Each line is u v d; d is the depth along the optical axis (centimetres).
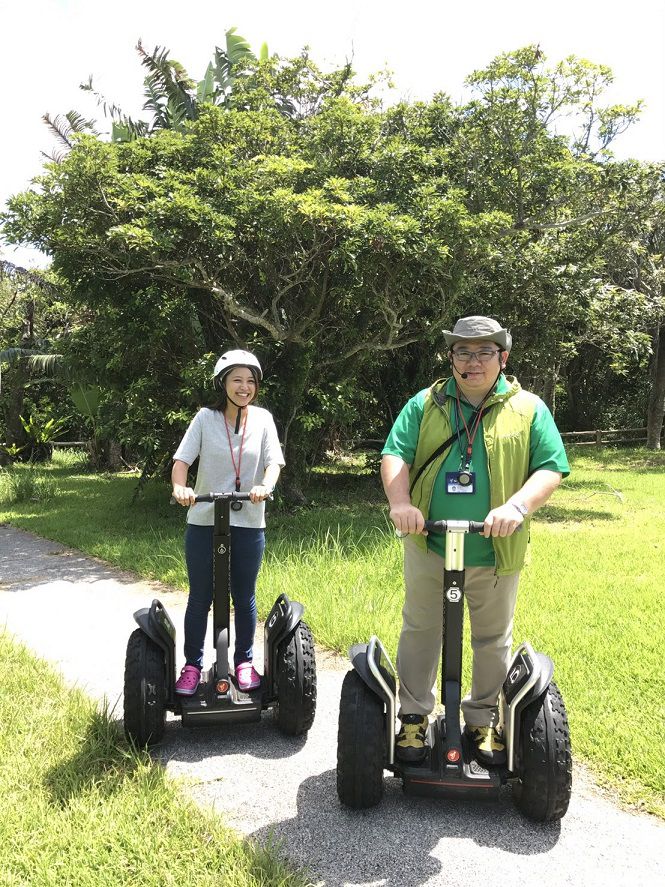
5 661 439
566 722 268
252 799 293
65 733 336
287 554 712
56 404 2000
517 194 1048
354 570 630
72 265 897
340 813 282
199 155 925
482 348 268
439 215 850
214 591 335
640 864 252
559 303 1160
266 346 962
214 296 967
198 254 866
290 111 1096
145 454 1030
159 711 327
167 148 904
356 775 273
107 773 302
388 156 927
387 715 273
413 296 952
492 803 289
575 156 1044
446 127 1079
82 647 485
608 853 258
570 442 2327
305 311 972
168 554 740
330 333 1060
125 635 511
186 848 254
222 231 793
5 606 593
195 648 356
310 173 903
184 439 354
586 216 1053
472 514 274
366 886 240
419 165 971
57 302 1764
